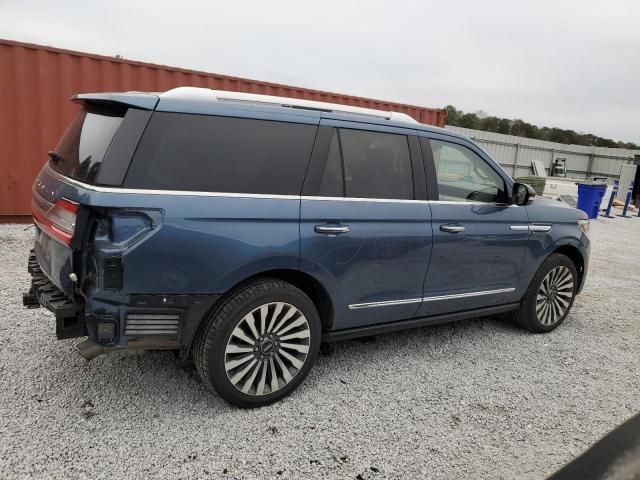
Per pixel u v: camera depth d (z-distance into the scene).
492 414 3.33
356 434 2.99
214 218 2.88
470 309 4.40
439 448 2.91
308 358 3.36
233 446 2.79
